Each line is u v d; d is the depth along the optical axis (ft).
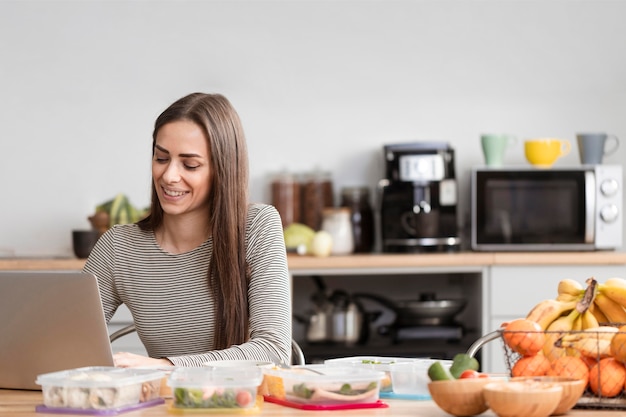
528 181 12.87
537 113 14.39
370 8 14.26
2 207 14.15
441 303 12.94
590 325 5.87
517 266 12.55
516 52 14.34
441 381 4.97
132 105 14.21
